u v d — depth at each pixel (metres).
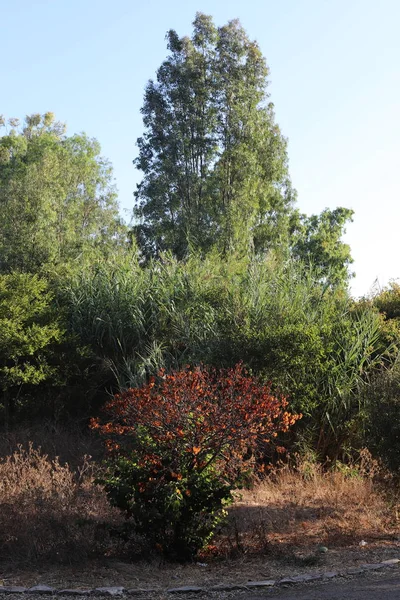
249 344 13.54
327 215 45.56
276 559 7.66
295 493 11.24
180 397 8.02
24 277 17.81
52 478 10.13
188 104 41.53
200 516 8.12
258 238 39.69
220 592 6.48
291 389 13.31
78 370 16.52
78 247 29.52
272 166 41.75
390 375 10.98
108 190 45.16
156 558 7.69
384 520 9.38
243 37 43.28
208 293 17.59
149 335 16.95
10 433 15.00
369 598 5.85
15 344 16.25
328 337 14.37
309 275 17.62
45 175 34.69
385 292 19.47
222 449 8.14
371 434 10.70
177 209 39.97
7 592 6.52
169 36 43.28
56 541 7.88
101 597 6.39
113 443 8.41
